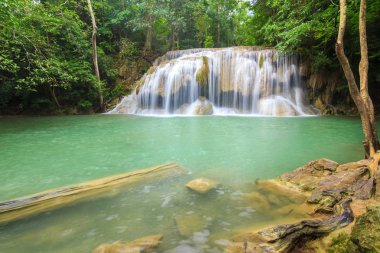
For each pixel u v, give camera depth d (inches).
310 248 85.7
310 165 163.2
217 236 96.4
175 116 571.2
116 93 756.0
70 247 92.4
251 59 633.0
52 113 650.2
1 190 157.2
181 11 1004.6
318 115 568.4
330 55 580.4
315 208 114.5
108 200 132.5
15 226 107.7
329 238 86.0
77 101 681.6
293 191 140.4
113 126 420.8
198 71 629.9
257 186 151.6
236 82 623.5
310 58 603.2
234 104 623.2
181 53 811.4
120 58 850.1
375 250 64.9
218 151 246.2
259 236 92.4
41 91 653.9
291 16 576.7
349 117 519.8
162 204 127.0
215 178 167.6
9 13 374.0
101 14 882.8
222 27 1368.1
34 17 526.9
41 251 90.7
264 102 593.9
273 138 306.2
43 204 127.3
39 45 546.9
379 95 581.3
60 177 179.9
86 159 224.8
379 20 481.4
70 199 133.3
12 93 602.2
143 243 92.2
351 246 73.0
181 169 187.9
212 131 361.1
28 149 264.1
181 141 294.8
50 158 228.8
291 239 87.8
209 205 125.3
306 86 619.8
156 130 374.6
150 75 685.9
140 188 148.9
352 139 294.8
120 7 962.1
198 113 594.2
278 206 122.9
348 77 166.6
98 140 306.2
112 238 97.4
